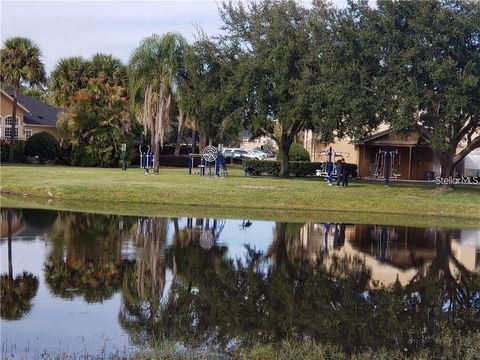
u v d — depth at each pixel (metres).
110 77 59.31
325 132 32.47
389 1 30.06
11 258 14.61
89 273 13.46
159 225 20.89
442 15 28.84
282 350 9.18
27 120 61.91
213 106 39.72
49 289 12.05
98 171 42.28
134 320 10.40
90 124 52.47
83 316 10.52
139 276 13.37
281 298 12.08
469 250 18.12
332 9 34.59
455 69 29.70
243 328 10.19
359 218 25.52
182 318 10.60
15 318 10.30
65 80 61.06
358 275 14.29
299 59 38.09
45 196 29.27
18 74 52.53
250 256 16.03
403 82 29.38
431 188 35.34
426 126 31.14
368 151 49.50
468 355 9.18
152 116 40.38
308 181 37.38
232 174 44.78
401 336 10.05
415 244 18.92
